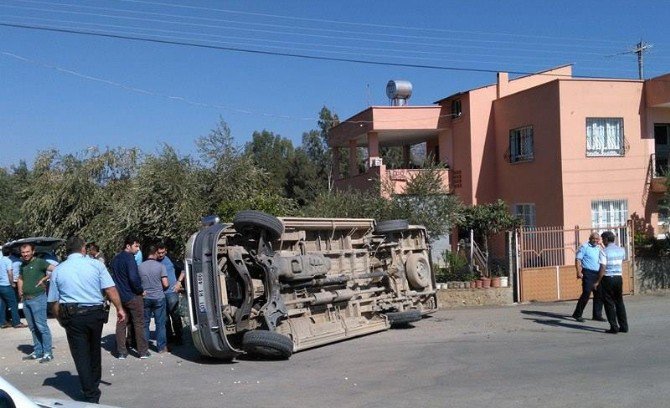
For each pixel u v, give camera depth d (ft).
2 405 11.12
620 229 63.21
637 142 76.74
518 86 88.69
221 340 33.63
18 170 104.06
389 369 31.89
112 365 33.83
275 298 36.17
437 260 70.95
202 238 34.68
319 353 36.88
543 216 77.61
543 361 33.30
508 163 84.12
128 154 64.90
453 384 28.50
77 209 62.03
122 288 34.86
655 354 34.76
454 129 90.58
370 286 45.80
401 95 96.37
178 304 38.93
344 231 44.86
